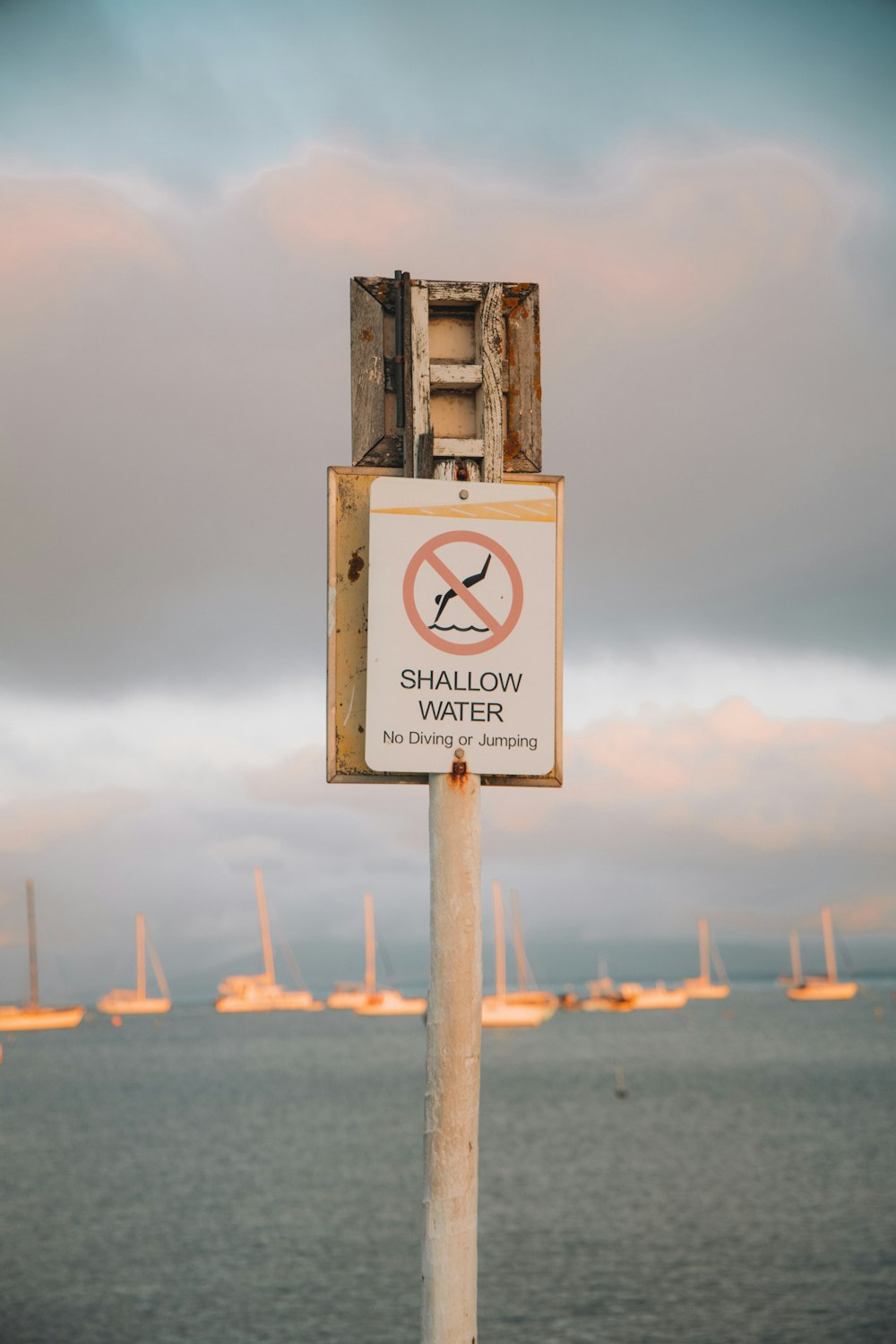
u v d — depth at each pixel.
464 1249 4.29
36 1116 96.00
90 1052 175.38
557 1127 83.38
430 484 4.70
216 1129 85.56
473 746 4.63
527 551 4.74
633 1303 37.62
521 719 4.68
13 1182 64.81
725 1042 167.25
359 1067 139.88
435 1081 4.39
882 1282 39.88
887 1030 187.75
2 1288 41.22
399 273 4.84
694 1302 37.75
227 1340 34.53
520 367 4.91
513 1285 40.22
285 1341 34.19
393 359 4.90
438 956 4.48
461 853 4.57
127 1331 35.59
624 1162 67.81
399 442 4.87
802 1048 154.25
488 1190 59.38
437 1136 4.34
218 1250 46.59
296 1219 52.69
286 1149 75.44
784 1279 40.62
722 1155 70.12
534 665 4.70
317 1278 41.81
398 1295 39.25
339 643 4.70
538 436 4.90
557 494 4.78
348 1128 85.00
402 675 4.62
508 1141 77.19
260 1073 133.62
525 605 4.72
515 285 4.91
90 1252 46.75
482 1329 34.97
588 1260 43.72
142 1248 47.25
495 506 4.73
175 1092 113.12
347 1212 53.97
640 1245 46.25
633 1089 108.50
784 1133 78.62
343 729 4.67
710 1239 47.19
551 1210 53.84
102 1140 81.00
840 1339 33.56
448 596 4.67
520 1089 109.44
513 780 4.70
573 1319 35.91
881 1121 83.81
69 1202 58.06
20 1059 162.50
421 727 4.61
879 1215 51.56
